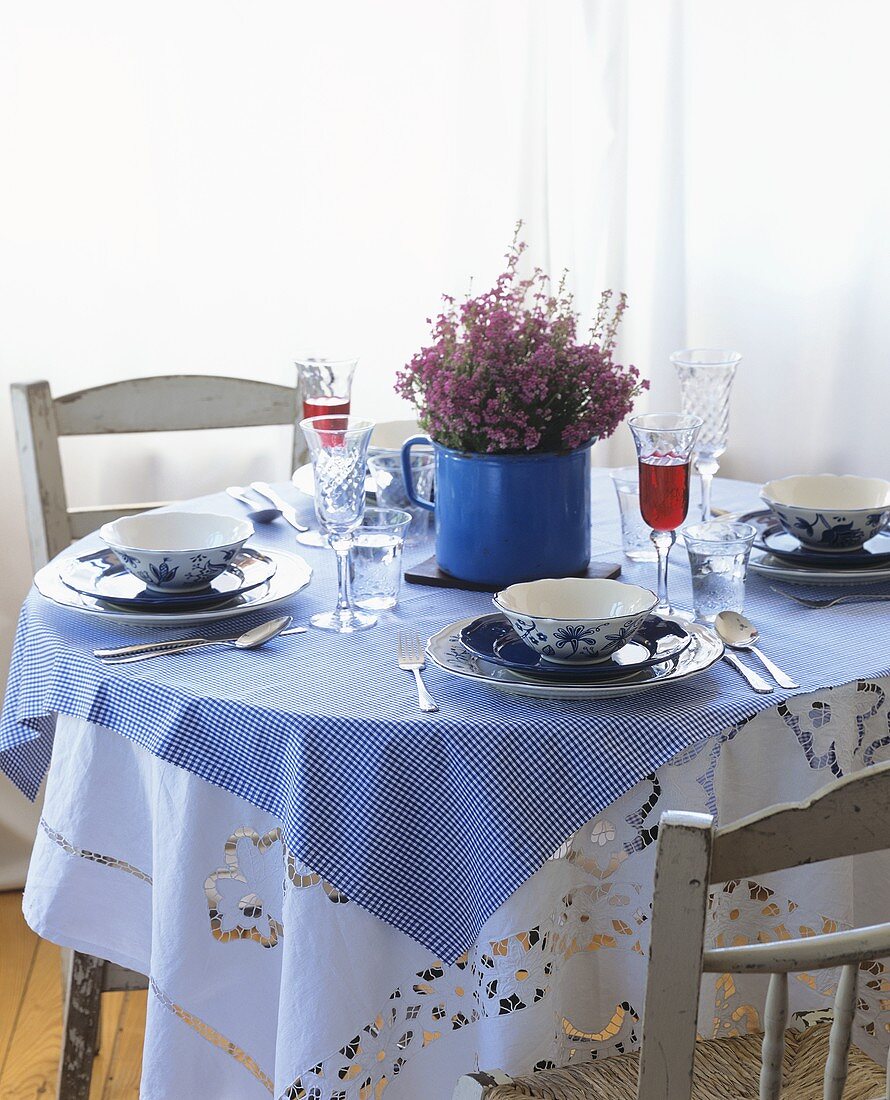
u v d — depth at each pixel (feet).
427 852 3.40
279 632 4.14
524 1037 3.51
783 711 3.62
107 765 4.01
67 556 4.90
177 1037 3.79
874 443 7.94
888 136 7.54
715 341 8.30
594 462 8.64
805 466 8.21
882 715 3.89
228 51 7.64
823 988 3.91
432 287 8.23
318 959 3.44
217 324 7.95
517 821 3.34
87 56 7.41
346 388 5.91
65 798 4.09
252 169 7.82
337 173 7.97
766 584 4.67
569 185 8.13
